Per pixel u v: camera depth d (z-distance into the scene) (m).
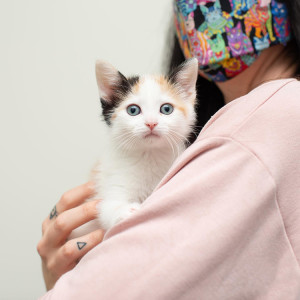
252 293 0.78
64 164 2.72
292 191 0.83
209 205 0.79
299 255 0.82
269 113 0.87
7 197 2.72
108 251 0.81
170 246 0.76
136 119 1.49
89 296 0.77
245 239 0.77
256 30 1.28
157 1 2.58
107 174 1.49
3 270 2.74
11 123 2.69
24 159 2.72
